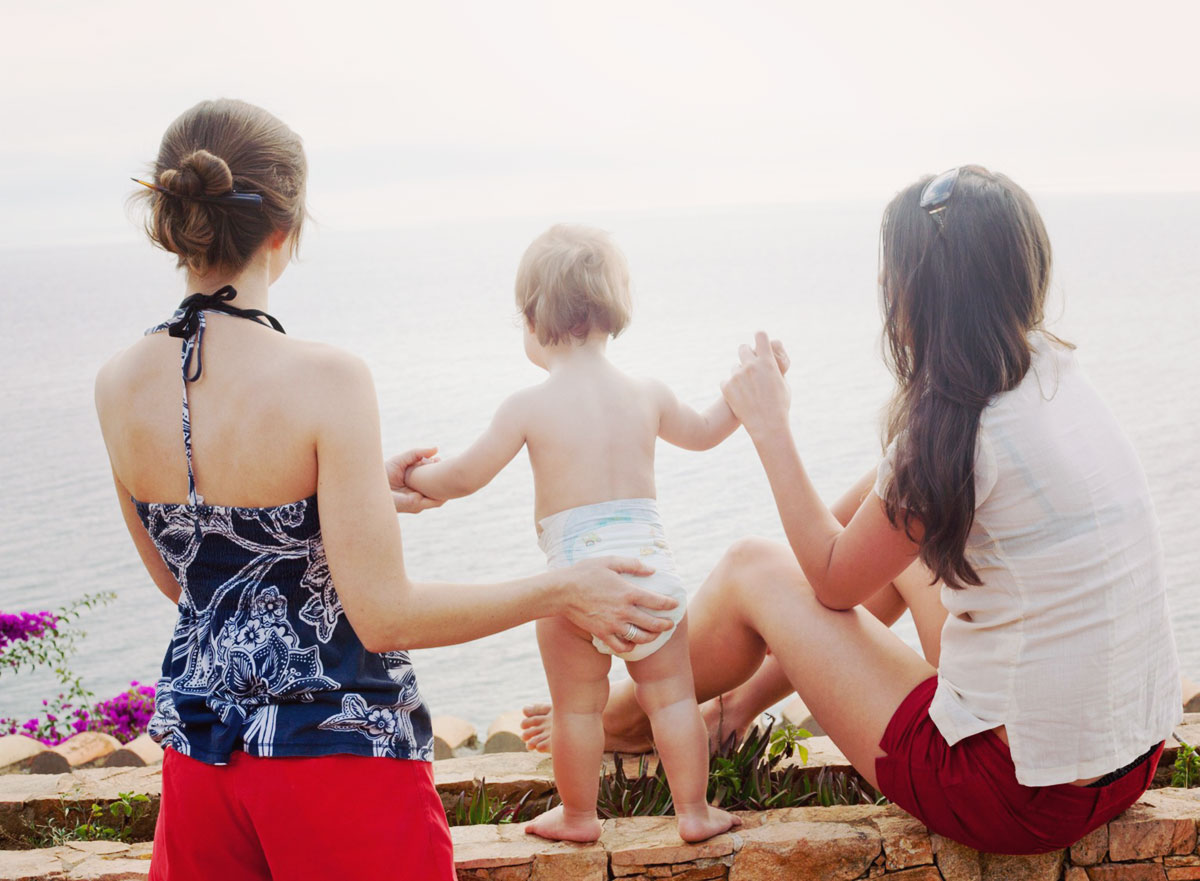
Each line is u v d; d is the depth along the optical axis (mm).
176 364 1426
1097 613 1638
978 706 1723
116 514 56969
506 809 2396
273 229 1460
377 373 111188
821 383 84438
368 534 1404
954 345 1654
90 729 4875
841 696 1889
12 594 42094
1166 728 1754
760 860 1925
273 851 1384
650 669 2047
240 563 1426
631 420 2195
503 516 47219
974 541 1704
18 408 99812
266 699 1399
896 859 1913
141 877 1985
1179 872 1904
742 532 40625
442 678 24781
